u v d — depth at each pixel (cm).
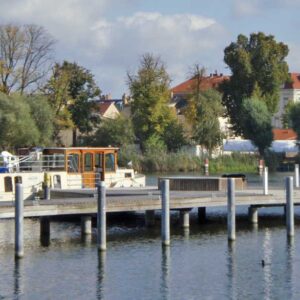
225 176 10450
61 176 10450
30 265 6719
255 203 8556
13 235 8181
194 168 19288
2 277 6334
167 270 6581
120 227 8625
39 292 5947
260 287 6078
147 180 15275
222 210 10081
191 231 8362
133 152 19150
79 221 9194
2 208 7175
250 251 7325
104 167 10850
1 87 17000
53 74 18612
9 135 15888
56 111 18550
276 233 8256
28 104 16412
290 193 8006
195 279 6312
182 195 8488
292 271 6556
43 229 8025
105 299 5775
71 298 5800
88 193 9150
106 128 19788
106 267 6669
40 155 10688
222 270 6600
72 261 6869
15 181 9919
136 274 6462
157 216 9381
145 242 7706
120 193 9106
